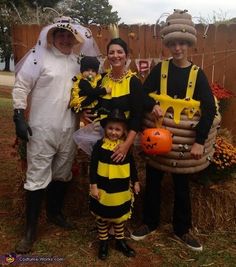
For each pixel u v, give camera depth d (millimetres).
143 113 3559
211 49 4820
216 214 4125
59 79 3545
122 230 3611
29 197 3723
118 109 3361
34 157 3660
